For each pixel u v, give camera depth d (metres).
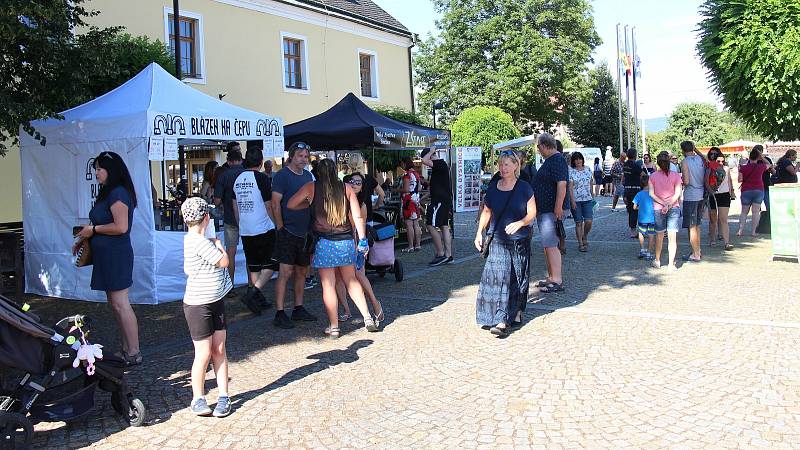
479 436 3.91
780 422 3.91
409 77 27.09
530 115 38.31
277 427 4.18
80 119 8.14
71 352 4.01
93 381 4.17
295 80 21.27
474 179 16.56
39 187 8.77
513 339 5.95
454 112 37.66
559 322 6.47
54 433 4.17
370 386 4.87
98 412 4.54
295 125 12.43
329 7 22.02
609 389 4.59
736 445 3.63
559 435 3.88
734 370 4.86
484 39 37.00
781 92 9.46
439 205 10.31
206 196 11.09
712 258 10.12
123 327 5.54
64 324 4.19
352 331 6.50
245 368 5.42
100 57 7.89
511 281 6.14
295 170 6.76
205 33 17.64
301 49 21.33
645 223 10.16
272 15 19.91
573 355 5.39
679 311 6.74
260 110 19.50
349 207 6.25
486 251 6.17
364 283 6.61
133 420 4.24
